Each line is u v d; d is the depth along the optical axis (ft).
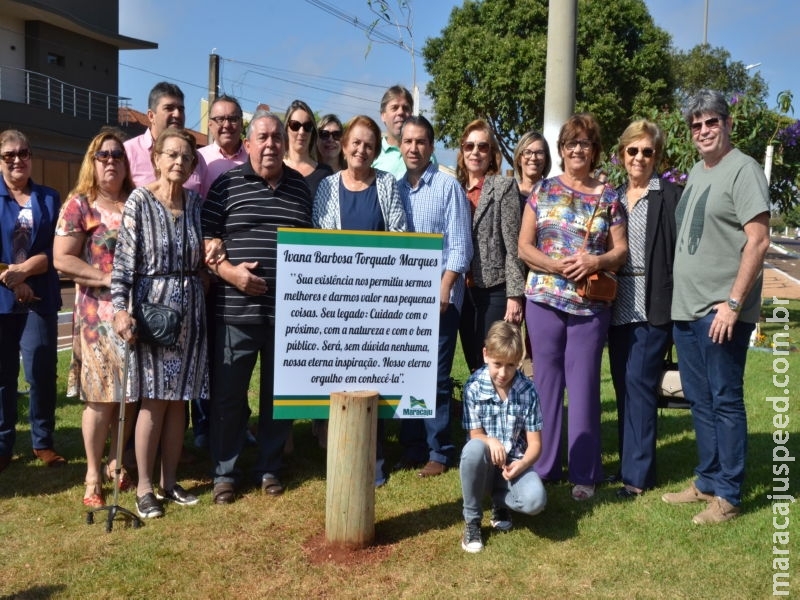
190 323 14.30
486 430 13.42
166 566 12.22
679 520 13.92
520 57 67.36
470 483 12.62
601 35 70.13
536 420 13.26
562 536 13.34
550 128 26.21
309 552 12.73
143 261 13.98
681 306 14.24
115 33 91.81
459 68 71.15
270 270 14.76
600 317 14.99
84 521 13.92
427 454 17.40
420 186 16.30
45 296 16.69
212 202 14.99
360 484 12.55
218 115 17.60
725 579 11.78
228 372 14.84
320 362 13.08
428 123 16.42
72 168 75.05
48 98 82.58
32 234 16.37
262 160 14.64
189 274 14.40
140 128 99.04
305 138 17.57
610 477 16.49
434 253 13.29
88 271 14.35
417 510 14.52
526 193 17.63
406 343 13.33
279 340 12.90
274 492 15.21
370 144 15.08
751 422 20.85
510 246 16.33
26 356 16.76
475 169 17.28
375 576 11.94
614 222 15.06
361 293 13.08
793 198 37.55
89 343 14.35
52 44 86.38
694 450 18.47
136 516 13.73
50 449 17.13
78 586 11.56
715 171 13.96
